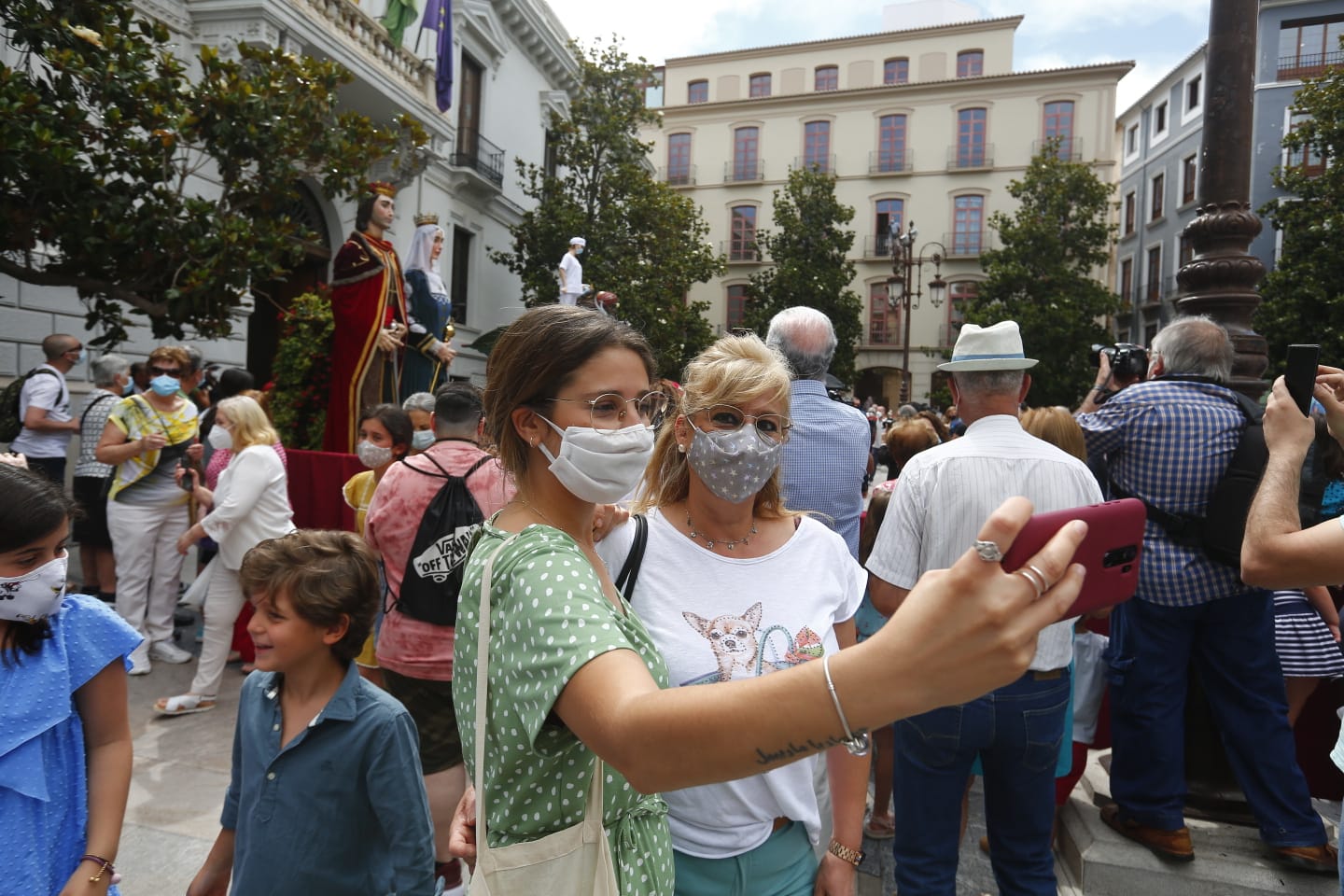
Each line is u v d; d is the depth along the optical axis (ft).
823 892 5.96
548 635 3.05
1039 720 7.37
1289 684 11.17
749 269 116.57
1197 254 12.41
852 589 6.24
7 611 4.76
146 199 19.70
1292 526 5.07
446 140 52.34
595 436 3.65
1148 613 9.43
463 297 61.52
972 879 10.19
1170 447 9.09
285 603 6.05
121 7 19.80
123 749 5.41
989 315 86.58
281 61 21.52
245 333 37.63
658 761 2.49
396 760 6.14
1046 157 91.45
